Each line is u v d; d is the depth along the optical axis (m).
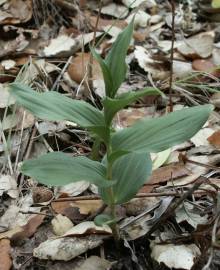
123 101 0.40
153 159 0.62
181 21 0.98
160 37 0.95
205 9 0.99
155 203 0.56
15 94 0.41
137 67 0.83
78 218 0.56
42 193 0.59
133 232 0.52
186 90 0.76
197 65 0.83
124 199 0.47
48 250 0.51
